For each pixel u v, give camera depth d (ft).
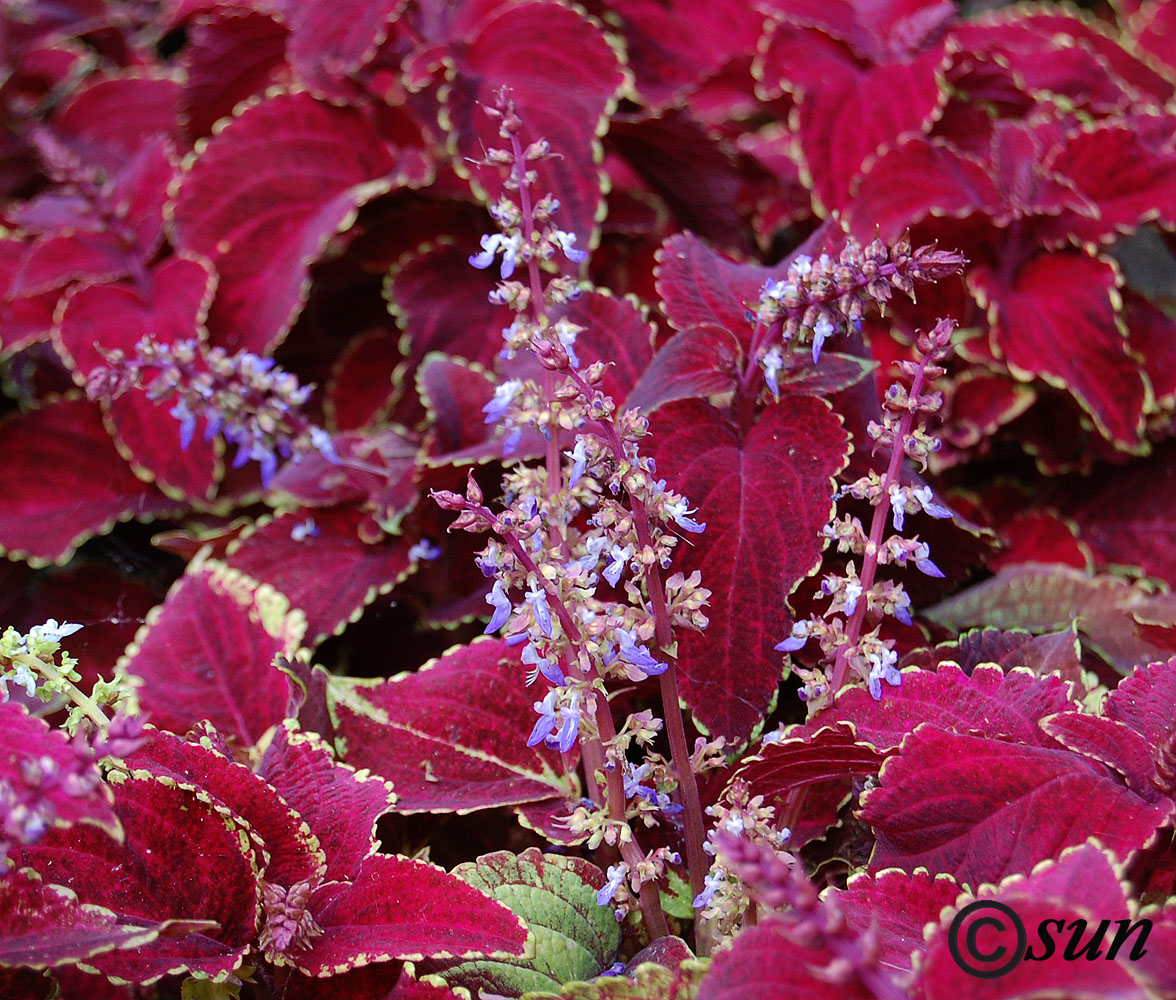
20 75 5.90
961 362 4.39
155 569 4.57
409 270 4.49
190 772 3.70
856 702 3.75
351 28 4.48
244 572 4.19
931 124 4.49
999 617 4.10
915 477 3.97
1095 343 4.30
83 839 3.64
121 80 5.62
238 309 4.50
